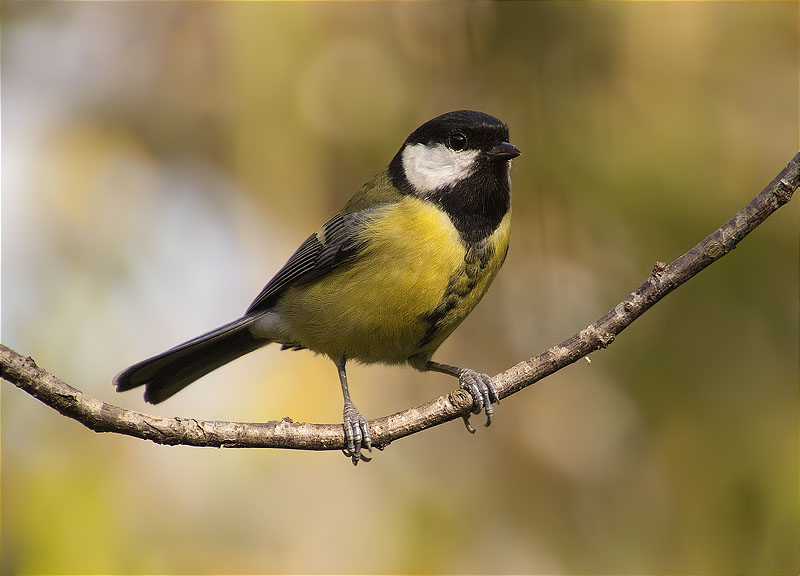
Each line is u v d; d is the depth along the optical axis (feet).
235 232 37.50
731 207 32.19
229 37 35.70
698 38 33.78
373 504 33.99
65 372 33.68
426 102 35.19
